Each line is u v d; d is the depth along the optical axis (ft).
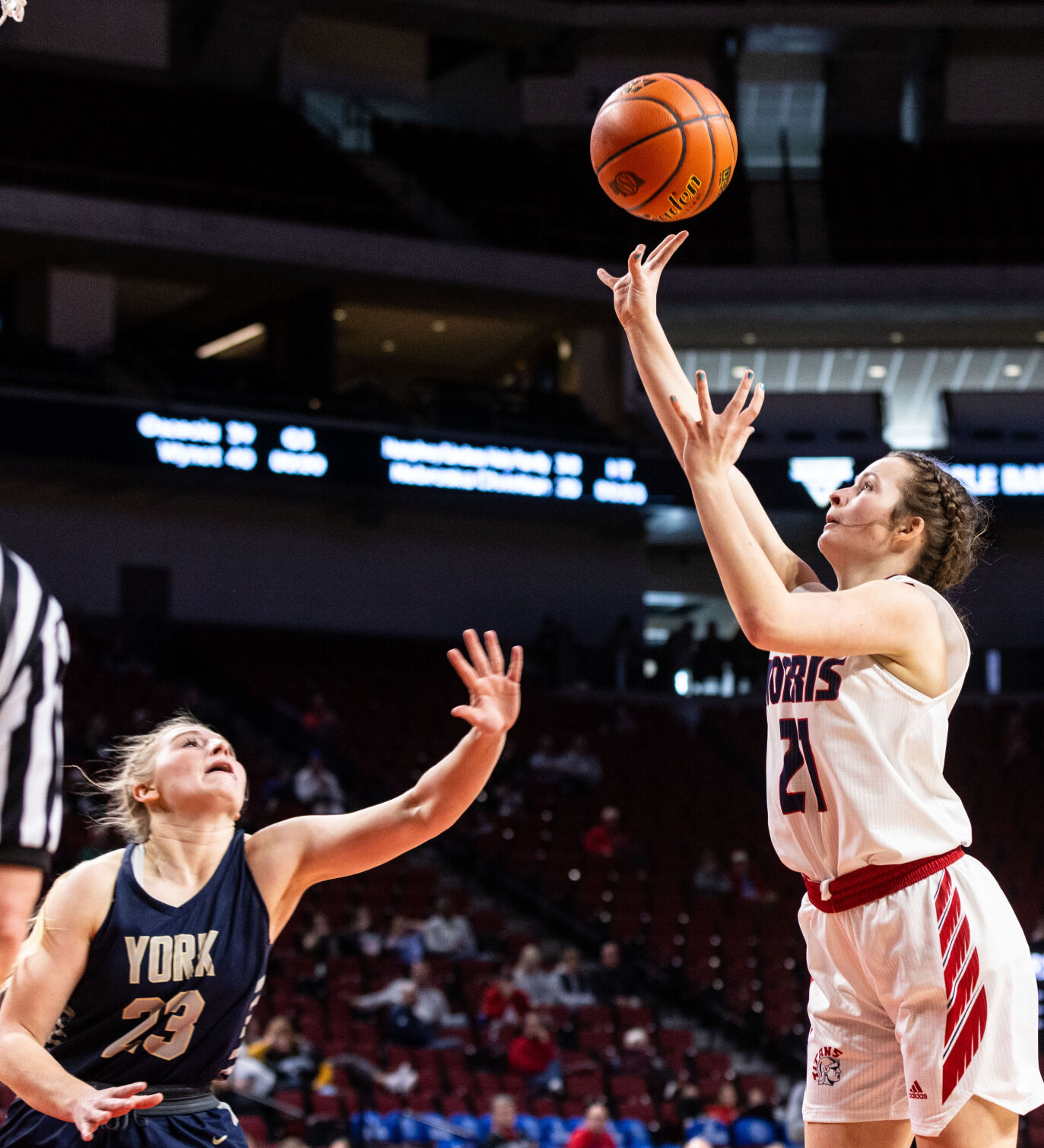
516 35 73.51
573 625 71.92
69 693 51.29
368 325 74.33
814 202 77.20
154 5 72.08
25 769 6.26
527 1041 34.40
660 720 63.41
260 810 45.75
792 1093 30.09
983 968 7.32
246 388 63.10
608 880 46.93
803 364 77.30
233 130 69.46
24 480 60.59
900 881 7.42
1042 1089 7.48
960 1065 7.23
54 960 7.76
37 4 70.03
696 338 75.77
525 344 77.77
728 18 73.92
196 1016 7.94
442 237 71.97
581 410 68.80
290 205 67.21
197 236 63.00
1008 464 68.64
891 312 73.10
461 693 60.29
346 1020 35.55
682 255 73.61
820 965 7.93
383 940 40.06
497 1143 28.55
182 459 58.54
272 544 66.74
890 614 7.37
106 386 58.95
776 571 8.63
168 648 60.70
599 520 69.00
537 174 75.77
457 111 82.02
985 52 79.92
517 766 55.16
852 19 74.28
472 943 40.93
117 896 7.95
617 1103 33.63
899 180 77.97
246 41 71.36
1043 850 53.31
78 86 67.97
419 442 62.80
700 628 82.07
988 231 75.61
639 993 43.01
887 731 7.48
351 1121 28.63
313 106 77.82
